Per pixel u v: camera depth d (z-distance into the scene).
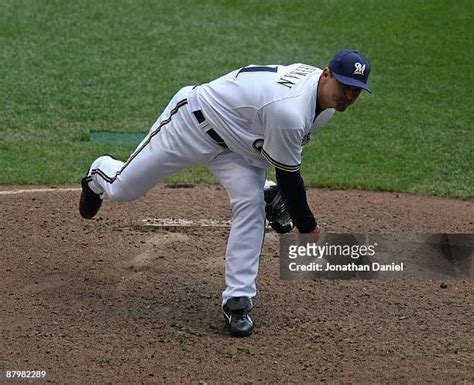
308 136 19.64
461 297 22.72
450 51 46.75
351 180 32.25
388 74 44.19
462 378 18.34
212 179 32.00
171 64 44.31
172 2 52.09
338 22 49.81
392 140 36.94
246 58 45.12
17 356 18.89
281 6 51.75
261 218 20.31
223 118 19.70
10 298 21.77
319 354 19.45
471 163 34.66
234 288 20.30
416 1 52.41
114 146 35.38
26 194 29.45
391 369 18.75
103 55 45.16
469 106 40.84
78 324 20.56
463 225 27.84
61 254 24.59
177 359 19.05
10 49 45.34
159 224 26.86
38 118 38.25
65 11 50.25
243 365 18.86
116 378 18.09
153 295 22.34
